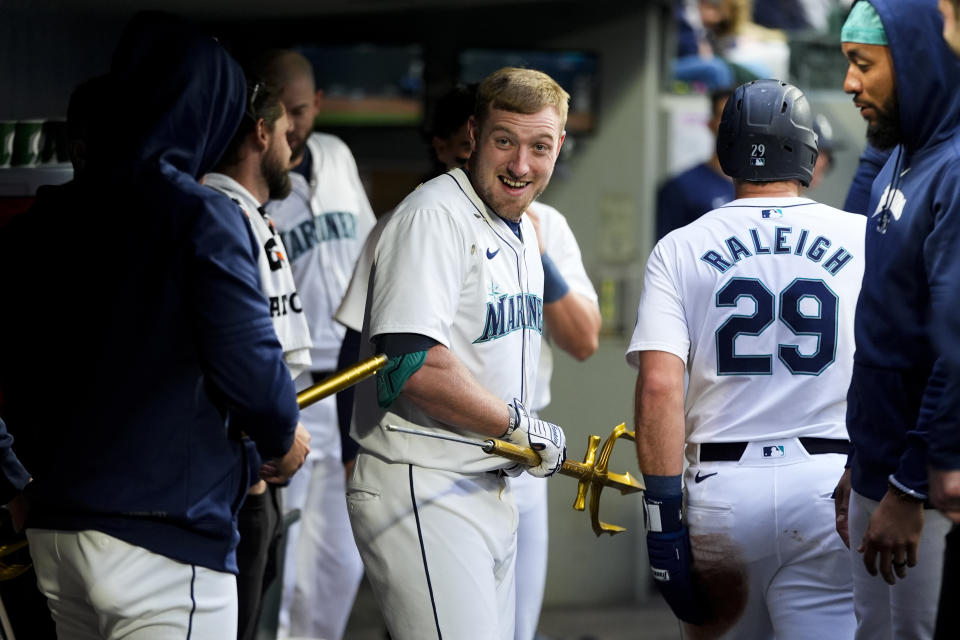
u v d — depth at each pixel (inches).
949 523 367.2
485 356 399.2
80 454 338.6
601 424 844.6
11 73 687.7
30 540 351.3
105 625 343.0
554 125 390.0
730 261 396.5
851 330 397.7
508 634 422.9
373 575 405.7
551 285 509.4
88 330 340.5
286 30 859.4
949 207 353.7
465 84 502.0
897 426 378.6
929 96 370.9
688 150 858.8
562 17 829.2
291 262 616.1
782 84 407.2
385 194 866.8
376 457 405.4
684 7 906.1
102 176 347.6
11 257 355.3
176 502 338.6
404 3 786.8
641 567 860.0
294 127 598.2
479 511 400.5
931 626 375.6
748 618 413.1
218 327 332.5
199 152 355.6
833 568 400.5
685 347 400.8
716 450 400.8
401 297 378.9
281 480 441.1
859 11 384.5
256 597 476.1
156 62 351.3
